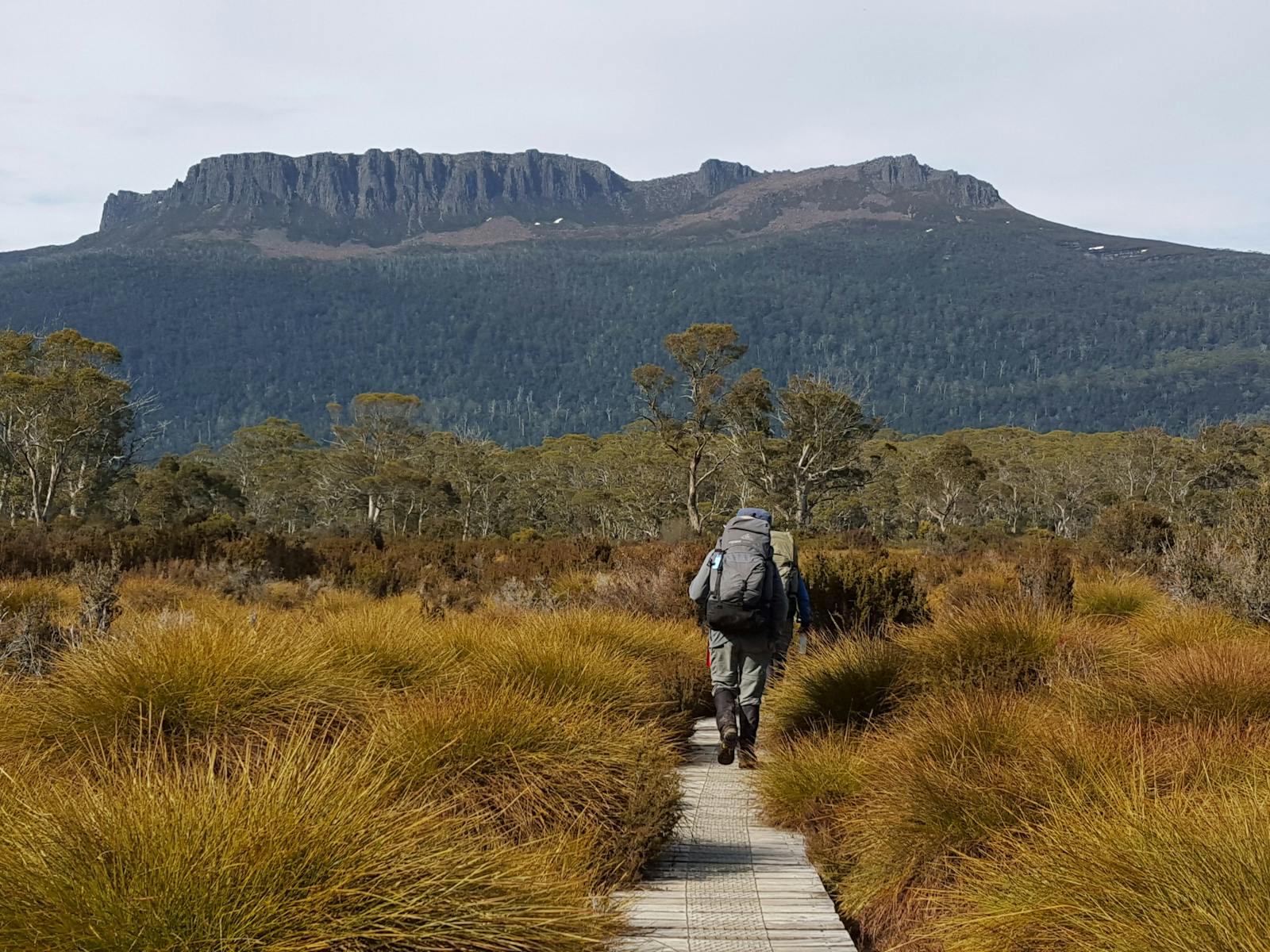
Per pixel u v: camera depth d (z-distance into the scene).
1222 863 3.10
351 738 4.77
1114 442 115.25
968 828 4.24
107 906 2.71
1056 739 4.70
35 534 24.48
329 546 25.02
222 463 114.62
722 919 4.01
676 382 65.81
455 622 8.62
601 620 9.02
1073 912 3.26
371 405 102.75
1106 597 11.37
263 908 2.76
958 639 7.02
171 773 3.86
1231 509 11.77
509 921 3.06
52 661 6.80
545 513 100.75
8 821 3.05
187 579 16.19
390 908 2.93
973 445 139.62
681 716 7.72
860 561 10.34
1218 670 5.53
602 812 4.70
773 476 66.12
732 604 6.29
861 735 6.20
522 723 4.88
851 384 67.19
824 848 4.95
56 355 67.94
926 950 3.93
